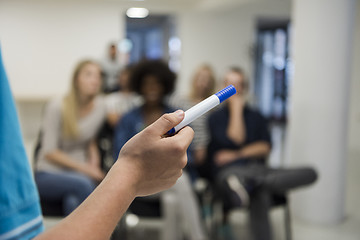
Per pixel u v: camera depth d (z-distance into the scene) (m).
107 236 0.32
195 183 2.23
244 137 2.48
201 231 1.96
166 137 0.39
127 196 0.34
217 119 2.49
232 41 7.37
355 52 4.07
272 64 8.32
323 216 2.83
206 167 2.45
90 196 0.33
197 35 7.27
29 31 6.46
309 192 2.85
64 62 6.65
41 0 6.43
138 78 2.13
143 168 0.36
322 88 2.76
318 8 2.71
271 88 8.34
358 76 4.06
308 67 2.80
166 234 1.93
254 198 1.97
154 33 8.30
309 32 2.77
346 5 2.68
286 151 5.08
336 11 2.68
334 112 2.76
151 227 2.68
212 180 2.37
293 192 2.94
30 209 0.34
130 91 2.21
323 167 2.81
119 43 6.79
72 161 2.16
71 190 1.93
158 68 2.12
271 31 8.27
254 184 1.94
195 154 2.41
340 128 2.78
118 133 2.12
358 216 3.03
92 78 2.22
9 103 0.34
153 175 0.37
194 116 0.39
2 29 6.38
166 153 0.36
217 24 7.30
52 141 2.16
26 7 6.41
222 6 7.02
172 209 1.92
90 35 6.70
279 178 1.92
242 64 7.45
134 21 8.26
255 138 2.51
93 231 0.31
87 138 2.29
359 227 2.81
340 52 2.72
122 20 6.81
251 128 2.50
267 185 1.91
